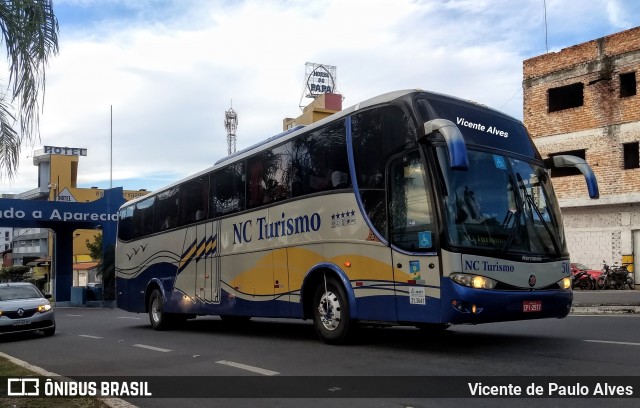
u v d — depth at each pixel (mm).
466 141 8289
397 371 7168
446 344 9195
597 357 7543
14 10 7027
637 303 15805
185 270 14055
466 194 7914
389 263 8312
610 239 25547
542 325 11461
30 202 33719
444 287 7496
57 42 7262
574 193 26438
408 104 8305
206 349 10469
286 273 10406
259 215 11320
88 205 35500
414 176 8070
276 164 10977
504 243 7941
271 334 12445
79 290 36719
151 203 16188
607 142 25406
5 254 97312
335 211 9352
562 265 8438
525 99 28359
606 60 25531
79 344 12703
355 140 9141
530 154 9031
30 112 7141
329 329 9445
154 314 15547
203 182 13602
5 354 10773
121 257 17688
